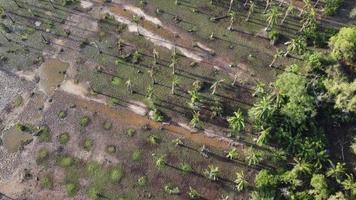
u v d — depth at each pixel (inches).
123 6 3663.9
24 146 3075.8
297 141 2918.3
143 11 3636.8
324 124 3100.4
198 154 3021.7
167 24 3572.8
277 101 2997.0
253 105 3203.7
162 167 2979.8
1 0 3718.0
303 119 2925.7
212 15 3612.2
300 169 2792.8
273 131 3029.0
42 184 2938.0
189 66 3373.5
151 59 3405.5
